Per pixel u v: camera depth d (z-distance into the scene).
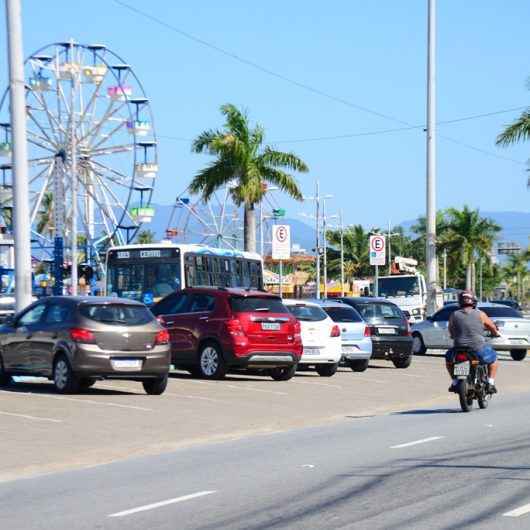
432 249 69.25
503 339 58.31
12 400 32.50
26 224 40.31
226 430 27.81
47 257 91.69
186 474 20.09
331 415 31.77
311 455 22.50
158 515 15.95
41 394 34.28
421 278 95.62
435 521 15.13
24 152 40.19
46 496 18.00
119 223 92.50
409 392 39.34
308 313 44.12
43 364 34.75
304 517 15.59
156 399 34.03
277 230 59.84
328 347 43.97
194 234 112.12
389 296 95.88
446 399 37.12
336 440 25.27
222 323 40.41
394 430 27.28
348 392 38.62
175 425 28.25
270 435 26.86
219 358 40.53
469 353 31.69
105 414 29.86
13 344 35.84
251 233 72.75
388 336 50.00
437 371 49.66
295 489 18.06
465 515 15.56
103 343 33.69
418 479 18.92
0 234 87.94
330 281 183.12
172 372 45.44
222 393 36.50
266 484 18.66
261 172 72.38
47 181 92.88
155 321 35.00
